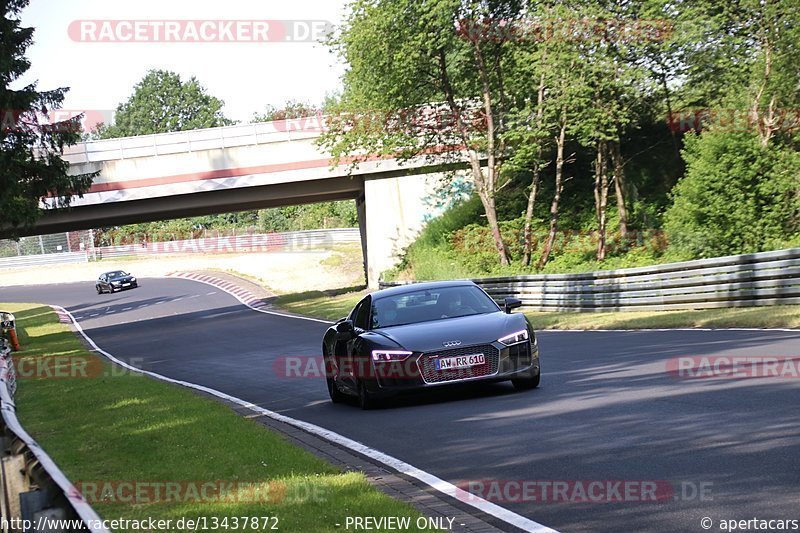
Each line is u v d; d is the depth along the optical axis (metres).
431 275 58.81
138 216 67.25
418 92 55.22
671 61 49.06
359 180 64.75
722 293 27.45
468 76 55.78
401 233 64.38
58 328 63.09
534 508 7.84
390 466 10.37
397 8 50.50
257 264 99.75
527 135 51.94
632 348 20.19
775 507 6.96
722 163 43.75
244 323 50.75
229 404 18.61
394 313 16.14
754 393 12.21
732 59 46.75
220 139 59.81
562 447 10.18
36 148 45.31
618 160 55.22
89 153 58.16
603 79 48.34
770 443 9.12
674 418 11.09
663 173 58.97
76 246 142.00
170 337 46.50
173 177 59.16
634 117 55.41
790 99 45.16
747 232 43.12
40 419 17.16
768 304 25.58
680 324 24.53
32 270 131.62
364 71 52.88
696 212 44.69
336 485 8.93
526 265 54.53
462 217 63.72
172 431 13.58
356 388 15.55
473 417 12.96
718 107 45.22
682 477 8.22
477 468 9.70
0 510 6.82
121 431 14.21
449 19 49.41
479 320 15.44
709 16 47.28
